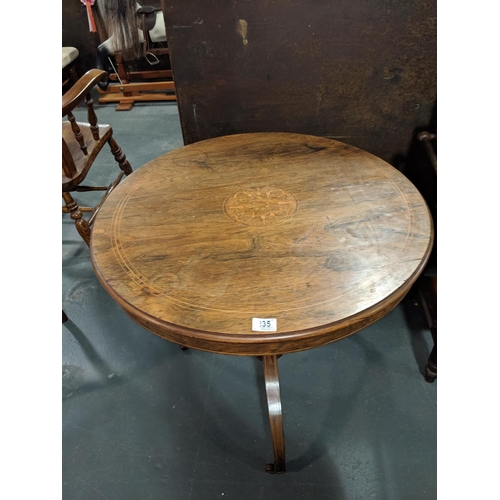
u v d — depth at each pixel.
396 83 1.57
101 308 2.01
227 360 1.76
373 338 1.78
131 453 1.46
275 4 1.40
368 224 1.12
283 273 0.99
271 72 1.56
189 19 1.44
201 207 1.22
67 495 1.37
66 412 1.59
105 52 3.37
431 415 1.51
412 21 1.42
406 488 1.33
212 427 1.53
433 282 1.75
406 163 1.82
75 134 1.79
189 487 1.37
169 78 3.99
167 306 0.92
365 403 1.56
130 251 1.08
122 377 1.71
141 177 1.36
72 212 1.82
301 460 1.41
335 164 1.38
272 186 1.29
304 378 1.65
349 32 1.46
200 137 1.77
